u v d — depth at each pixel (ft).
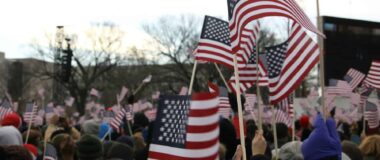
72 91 237.45
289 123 40.98
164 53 234.79
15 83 281.13
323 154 19.42
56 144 23.27
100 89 253.65
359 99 48.73
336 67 65.77
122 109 44.60
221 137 26.32
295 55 23.88
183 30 234.58
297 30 23.91
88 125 38.06
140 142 30.91
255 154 19.79
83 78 240.94
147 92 239.09
